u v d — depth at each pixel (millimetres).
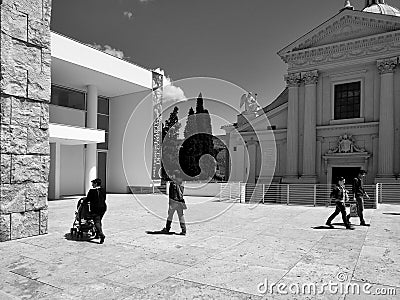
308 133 20641
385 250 6215
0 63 7082
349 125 19453
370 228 8711
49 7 8195
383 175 18078
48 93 8023
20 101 7441
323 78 20750
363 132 19203
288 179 20828
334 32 20312
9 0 7281
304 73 21031
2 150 7031
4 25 7164
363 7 25188
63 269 4984
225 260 5508
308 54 20953
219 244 6711
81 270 4941
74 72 18109
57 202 15930
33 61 7738
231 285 4328
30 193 7512
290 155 21078
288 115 21406
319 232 8102
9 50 7250
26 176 7453
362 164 19047
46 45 8047
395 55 18266
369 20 19047
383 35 18531
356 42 19469
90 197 6941
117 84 20688
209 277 4645
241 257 5699
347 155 19328
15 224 7184
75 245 6551
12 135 7234
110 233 7836
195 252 6035
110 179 23844
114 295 3994
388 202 17188
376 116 18938
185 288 4223
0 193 6949
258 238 7355
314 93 20719
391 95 18297
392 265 5230
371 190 15906
